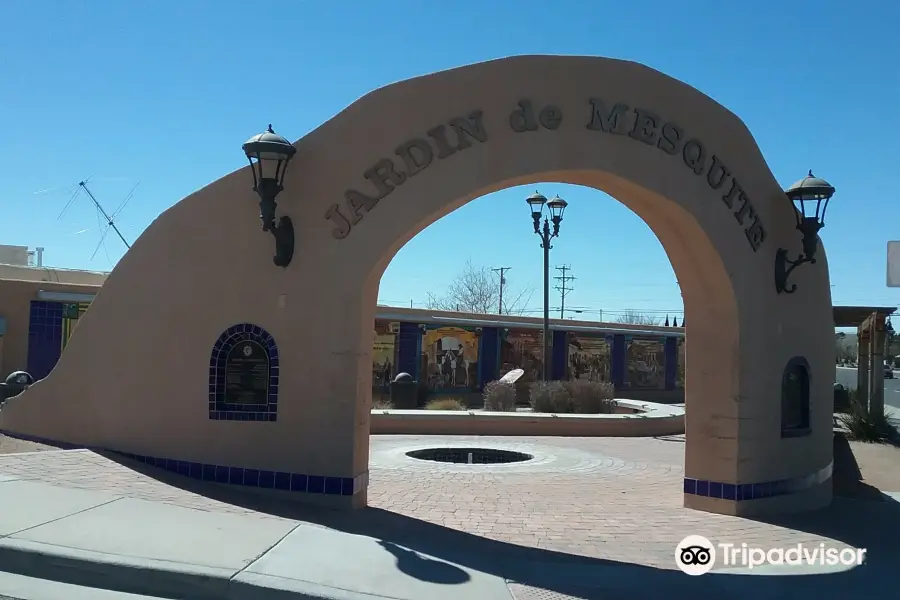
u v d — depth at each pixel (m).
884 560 7.30
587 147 8.25
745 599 6.01
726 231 8.91
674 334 41.16
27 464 8.02
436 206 7.95
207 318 8.32
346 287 7.89
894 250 8.12
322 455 7.85
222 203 8.34
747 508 8.97
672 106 8.66
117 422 8.66
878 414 18.92
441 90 8.02
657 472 12.19
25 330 23.67
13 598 5.15
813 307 10.12
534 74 8.18
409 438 15.61
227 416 8.16
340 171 7.98
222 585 5.41
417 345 29.55
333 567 5.88
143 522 6.54
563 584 6.07
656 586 6.18
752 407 9.05
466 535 7.37
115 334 8.71
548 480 11.12
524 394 32.44
